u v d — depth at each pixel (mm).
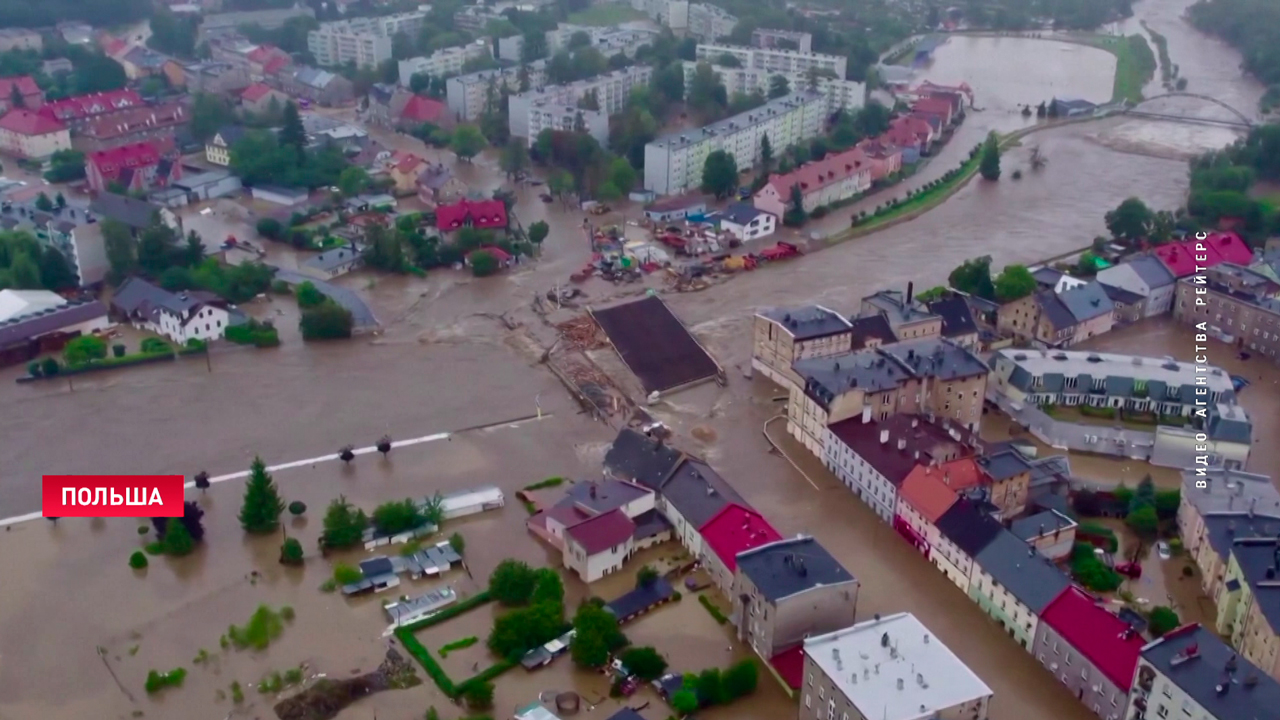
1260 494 193125
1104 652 153875
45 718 152500
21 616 172875
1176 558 190500
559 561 189125
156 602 176625
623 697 157375
